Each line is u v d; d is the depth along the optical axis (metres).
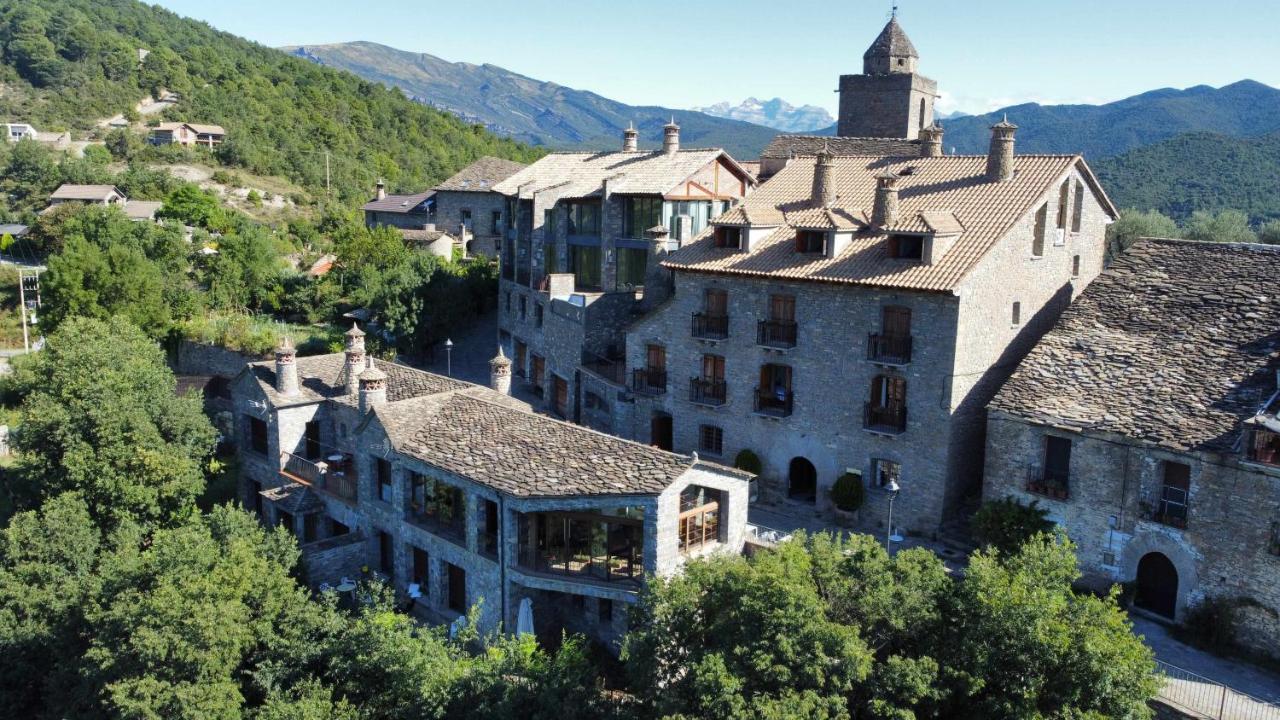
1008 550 30.58
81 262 63.44
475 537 30.39
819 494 37.44
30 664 32.66
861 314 35.28
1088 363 31.66
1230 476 26.53
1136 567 28.86
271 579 27.89
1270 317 30.16
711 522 29.84
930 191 38.91
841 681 20.02
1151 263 34.66
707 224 45.78
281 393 38.84
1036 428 30.75
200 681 25.84
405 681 24.91
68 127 140.12
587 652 27.39
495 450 31.16
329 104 159.38
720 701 19.44
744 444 39.53
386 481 34.56
